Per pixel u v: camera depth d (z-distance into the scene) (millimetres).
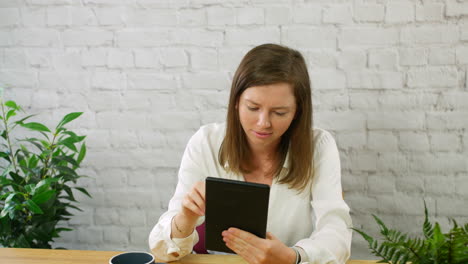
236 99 1176
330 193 1253
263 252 942
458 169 1816
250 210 927
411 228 1868
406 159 1833
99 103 1969
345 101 1830
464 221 1837
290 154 1285
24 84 1990
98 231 2039
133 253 884
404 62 1783
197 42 1877
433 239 650
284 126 1120
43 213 1682
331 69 1820
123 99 1954
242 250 960
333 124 1847
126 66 1931
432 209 1845
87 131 1991
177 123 1938
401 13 1760
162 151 1965
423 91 1791
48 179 1637
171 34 1888
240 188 911
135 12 1894
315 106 1847
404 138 1823
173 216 1153
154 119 1949
